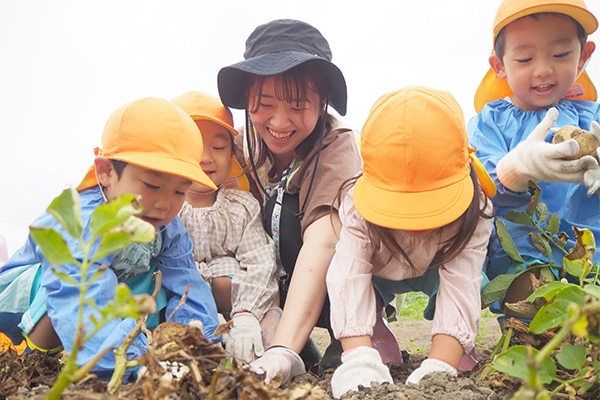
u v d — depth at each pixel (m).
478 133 2.62
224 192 2.58
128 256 2.05
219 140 2.48
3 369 1.64
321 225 2.25
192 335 1.23
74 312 1.78
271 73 2.21
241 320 2.28
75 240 1.93
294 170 2.51
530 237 2.31
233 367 1.25
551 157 2.11
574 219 2.40
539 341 1.83
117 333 1.71
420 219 1.80
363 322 1.88
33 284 2.13
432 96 1.90
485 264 2.40
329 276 1.98
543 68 2.44
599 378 1.45
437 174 1.83
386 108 1.90
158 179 1.92
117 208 0.86
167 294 2.24
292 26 2.42
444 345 1.86
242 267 2.45
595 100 2.79
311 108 2.37
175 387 1.15
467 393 1.54
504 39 2.54
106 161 1.99
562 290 1.34
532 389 0.89
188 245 2.28
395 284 2.29
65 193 0.87
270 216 2.56
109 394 1.08
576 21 2.43
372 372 1.74
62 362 1.77
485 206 2.01
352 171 2.40
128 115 1.96
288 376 1.91
